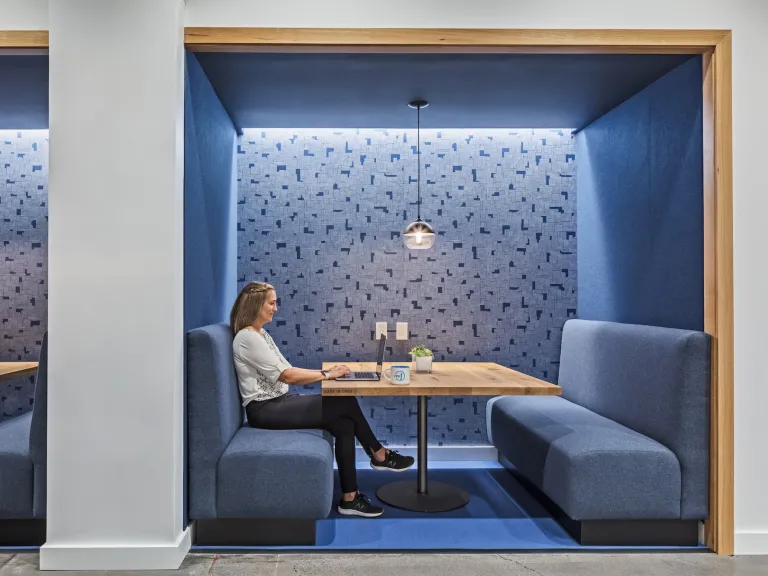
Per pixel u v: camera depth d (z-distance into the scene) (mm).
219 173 3729
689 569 2672
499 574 2621
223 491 2834
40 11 2783
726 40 2877
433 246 4488
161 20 2695
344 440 3334
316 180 4445
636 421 3268
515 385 2980
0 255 4312
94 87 2680
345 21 2840
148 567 2633
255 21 2828
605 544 2945
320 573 2613
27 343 4309
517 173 4523
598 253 4184
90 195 2672
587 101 3840
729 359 2838
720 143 2854
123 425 2658
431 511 3406
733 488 2846
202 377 2842
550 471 3105
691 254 3062
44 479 2820
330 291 4445
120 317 2670
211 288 3479
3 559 2750
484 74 3361
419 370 3566
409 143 4477
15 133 4320
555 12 2883
